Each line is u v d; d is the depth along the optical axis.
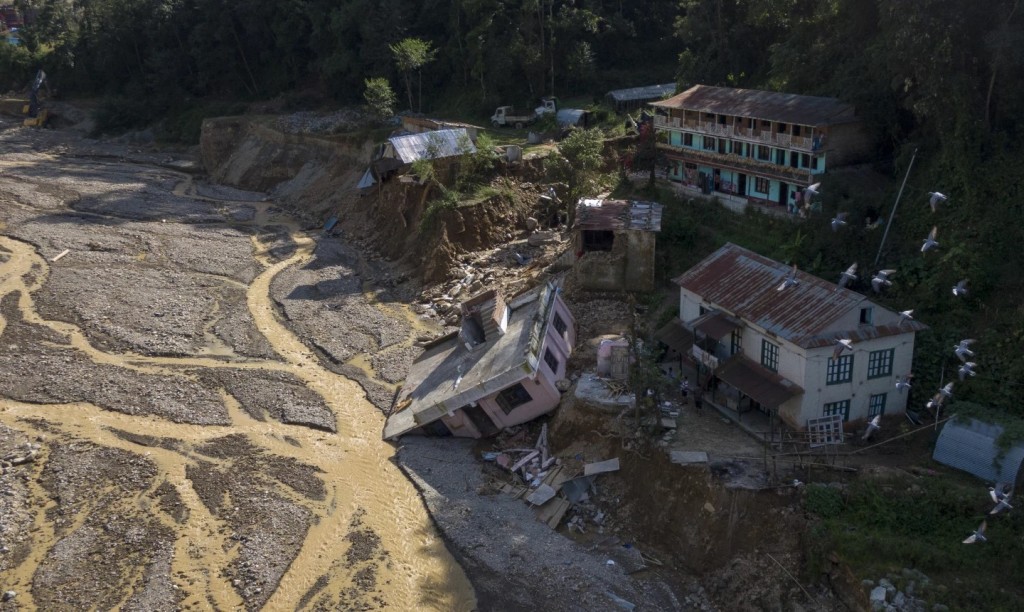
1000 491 30.45
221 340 59.19
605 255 56.72
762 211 58.00
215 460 44.97
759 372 40.50
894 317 39.00
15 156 115.75
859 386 39.00
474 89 107.25
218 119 115.12
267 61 132.38
